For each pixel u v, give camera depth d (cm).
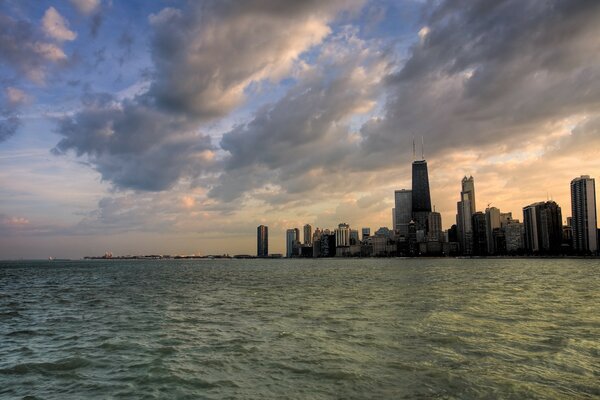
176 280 10794
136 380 1788
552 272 13700
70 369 1977
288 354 2186
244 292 6550
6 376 1883
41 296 6309
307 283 8681
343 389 1616
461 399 1484
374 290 6438
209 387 1678
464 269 17138
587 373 1783
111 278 12244
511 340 2461
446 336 2589
